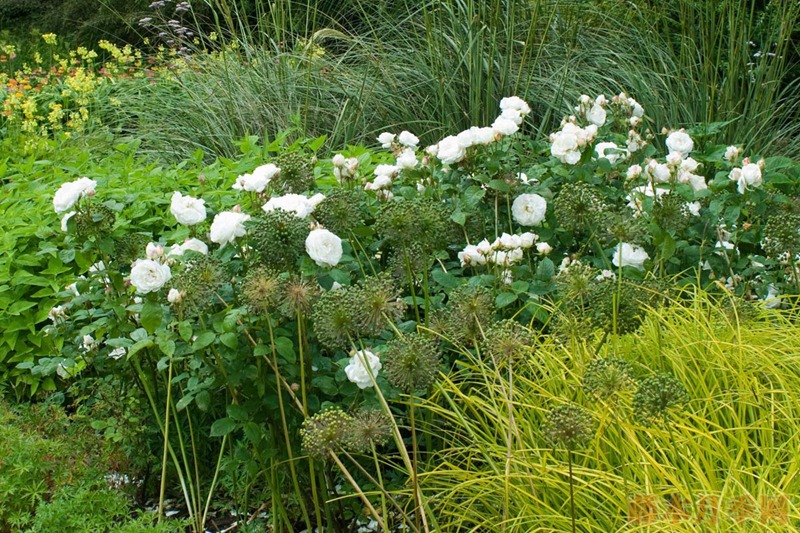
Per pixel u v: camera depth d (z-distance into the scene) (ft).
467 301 8.54
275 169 9.90
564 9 22.84
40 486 8.89
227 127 21.07
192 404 10.16
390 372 7.48
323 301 7.85
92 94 28.07
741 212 12.01
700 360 9.46
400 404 10.05
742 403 8.72
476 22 20.10
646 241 10.93
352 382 8.56
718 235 11.77
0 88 30.48
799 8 20.67
